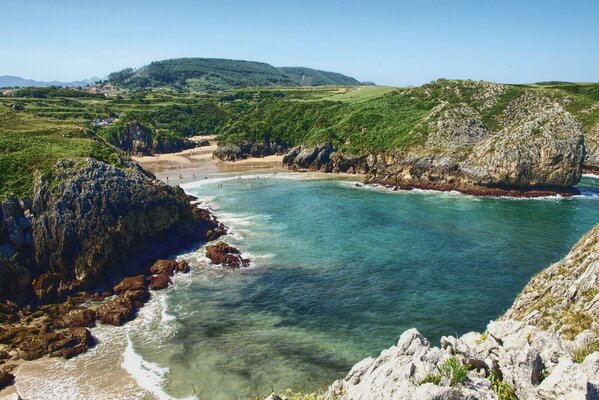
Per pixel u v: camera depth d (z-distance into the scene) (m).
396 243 60.97
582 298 23.81
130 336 38.41
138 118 180.50
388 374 16.45
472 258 54.94
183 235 62.69
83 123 156.25
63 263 49.09
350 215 76.00
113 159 68.12
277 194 93.38
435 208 80.81
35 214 50.81
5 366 34.09
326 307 43.00
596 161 118.56
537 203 84.19
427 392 13.03
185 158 144.25
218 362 34.22
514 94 133.62
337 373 32.47
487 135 113.56
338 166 121.44
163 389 31.06
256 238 64.38
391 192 95.44
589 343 17.78
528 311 27.11
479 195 91.50
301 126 153.38
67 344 36.44
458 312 41.09
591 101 135.50
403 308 42.22
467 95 137.62
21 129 74.19
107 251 50.94
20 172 56.03
